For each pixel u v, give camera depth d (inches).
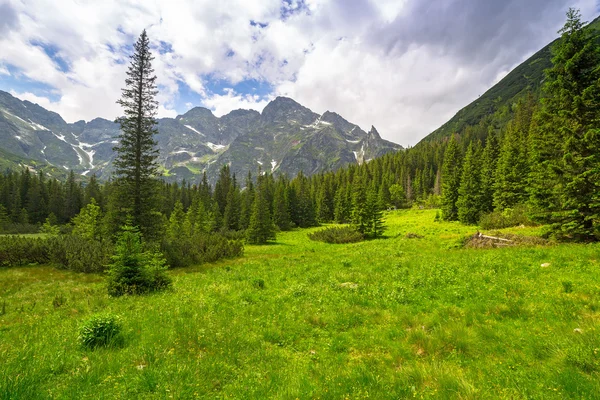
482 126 7283.5
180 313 418.9
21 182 4133.9
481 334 302.8
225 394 213.6
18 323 420.8
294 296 522.3
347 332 352.5
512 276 506.6
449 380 212.1
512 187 1713.8
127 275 611.5
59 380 219.3
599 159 650.8
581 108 692.1
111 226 1259.2
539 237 822.5
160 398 197.9
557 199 754.8
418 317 374.6
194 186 5049.2
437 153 5856.3
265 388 221.9
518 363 238.7
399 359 275.1
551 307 350.3
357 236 1872.5
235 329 356.8
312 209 3585.1
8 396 182.4
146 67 1322.6
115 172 1258.0
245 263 1077.8
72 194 4097.0
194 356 278.4
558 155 748.0
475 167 2143.2
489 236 937.5
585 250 587.2
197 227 2568.9
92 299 551.2
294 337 345.1
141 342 305.4
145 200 1286.9
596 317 307.9
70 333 341.1
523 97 7677.2
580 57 694.5
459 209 2066.9
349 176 5403.5
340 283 591.8
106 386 212.7
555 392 187.0
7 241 1211.9
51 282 836.0
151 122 1315.2
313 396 207.0
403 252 992.9
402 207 4579.2
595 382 187.8
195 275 876.0
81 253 1063.0
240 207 3169.3
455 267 619.5
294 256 1229.7
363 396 202.5
